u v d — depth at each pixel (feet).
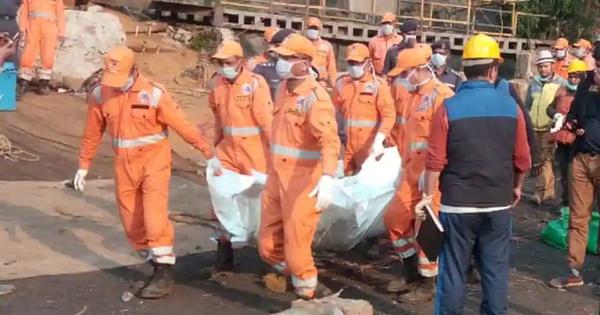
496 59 17.52
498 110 17.38
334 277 23.65
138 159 20.66
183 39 56.54
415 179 21.56
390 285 22.22
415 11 72.08
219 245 23.27
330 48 39.96
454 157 17.43
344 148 26.78
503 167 17.40
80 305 20.47
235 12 57.82
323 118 18.62
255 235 22.18
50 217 27.84
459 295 17.80
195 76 51.60
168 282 21.40
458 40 68.59
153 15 58.59
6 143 35.40
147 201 20.77
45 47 43.04
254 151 22.59
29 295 20.90
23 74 42.86
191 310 20.54
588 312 22.02
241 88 22.49
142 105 20.34
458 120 17.26
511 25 74.59
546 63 35.29
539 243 29.30
